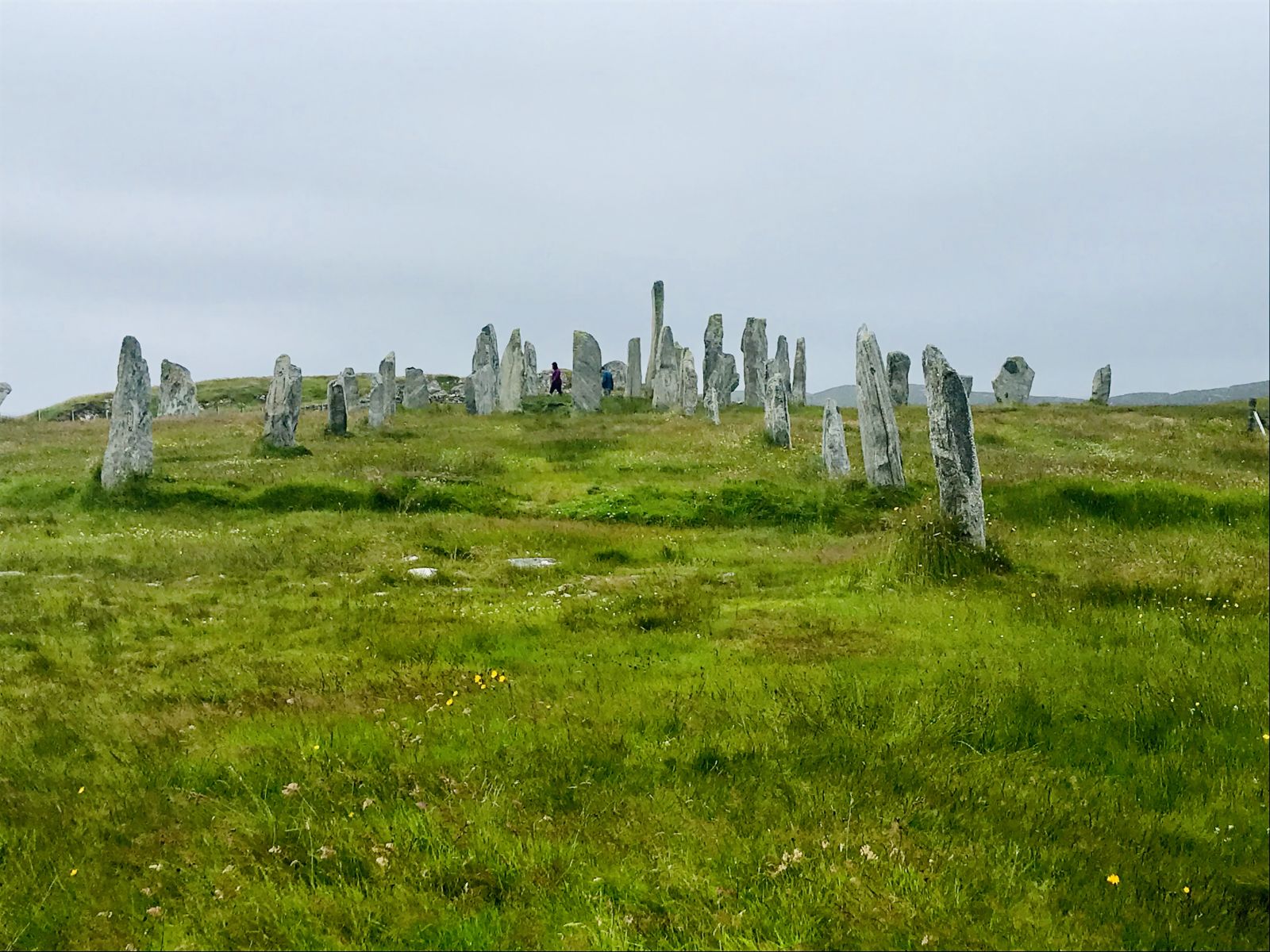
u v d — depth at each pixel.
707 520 22.02
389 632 11.55
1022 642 10.86
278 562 16.66
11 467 27.58
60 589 14.24
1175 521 20.50
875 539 17.64
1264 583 13.88
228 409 60.66
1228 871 5.92
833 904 5.19
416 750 7.41
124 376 23.30
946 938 4.93
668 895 5.30
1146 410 44.47
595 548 18.45
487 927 5.05
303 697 8.92
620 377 69.62
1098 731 8.06
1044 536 18.92
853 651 10.57
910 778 6.86
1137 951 5.05
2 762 7.40
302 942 4.97
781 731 7.68
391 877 5.52
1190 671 9.55
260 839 6.00
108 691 9.36
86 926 5.18
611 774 6.94
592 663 10.10
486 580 15.75
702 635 11.38
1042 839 6.14
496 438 32.84
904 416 40.00
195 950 4.95
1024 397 54.97
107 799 6.66
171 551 17.31
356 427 37.81
